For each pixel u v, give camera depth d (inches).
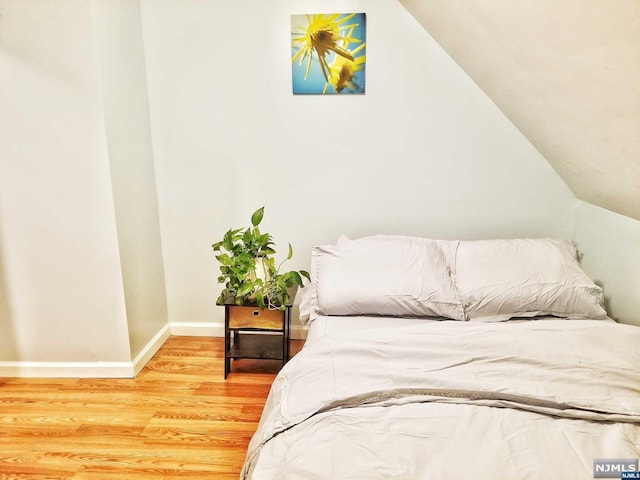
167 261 104.0
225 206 100.2
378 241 88.0
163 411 79.0
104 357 89.5
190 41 91.7
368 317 79.4
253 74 92.9
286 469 44.7
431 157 94.9
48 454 68.5
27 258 85.1
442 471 42.5
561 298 74.7
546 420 50.6
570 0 40.2
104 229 83.0
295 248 102.1
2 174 81.2
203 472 65.0
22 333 88.8
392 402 54.4
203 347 102.5
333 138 95.3
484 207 96.5
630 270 73.2
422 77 90.8
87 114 77.7
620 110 48.9
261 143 96.3
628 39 38.3
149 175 96.1
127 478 63.9
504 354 58.8
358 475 42.3
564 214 94.7
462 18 68.7
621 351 58.0
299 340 105.3
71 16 73.8
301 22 89.2
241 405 80.8
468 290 77.8
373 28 89.1
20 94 77.7
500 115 91.2
